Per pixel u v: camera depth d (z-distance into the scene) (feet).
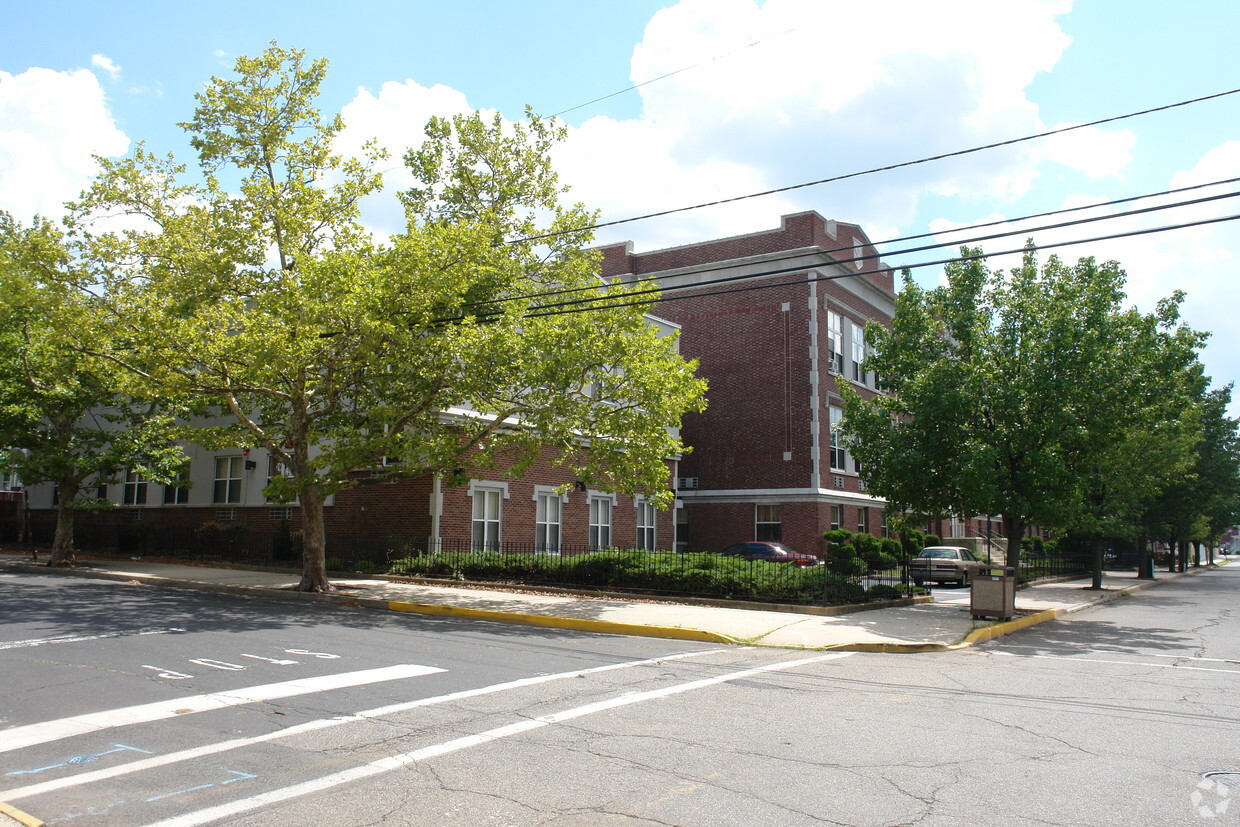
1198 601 85.87
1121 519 101.14
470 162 72.74
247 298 61.00
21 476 79.56
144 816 17.38
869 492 67.97
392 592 61.77
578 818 17.33
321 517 63.57
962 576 97.30
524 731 24.29
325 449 60.18
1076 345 59.82
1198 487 130.31
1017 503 59.82
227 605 54.80
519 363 56.08
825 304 115.44
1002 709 28.43
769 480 113.09
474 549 78.28
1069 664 39.83
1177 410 62.44
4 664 33.12
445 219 71.82
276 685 29.99
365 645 39.47
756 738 23.85
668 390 58.80
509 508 83.66
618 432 57.77
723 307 119.14
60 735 23.41
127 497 105.09
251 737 23.34
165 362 54.85
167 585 68.95
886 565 99.09
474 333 54.95
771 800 18.49
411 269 53.57
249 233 56.13
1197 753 22.84
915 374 65.26
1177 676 36.42
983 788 19.53
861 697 30.25
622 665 36.35
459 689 30.07
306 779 19.76
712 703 28.63
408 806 17.98
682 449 60.85
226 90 59.47
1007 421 61.16
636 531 100.83
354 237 59.31
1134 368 59.93
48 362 69.41
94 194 57.72
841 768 20.95
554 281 68.95
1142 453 96.94
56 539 82.53
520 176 72.84
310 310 52.06
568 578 67.46
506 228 69.87
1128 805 18.44
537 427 57.77
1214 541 237.86
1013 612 57.06
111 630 41.98
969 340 62.80
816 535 109.19
